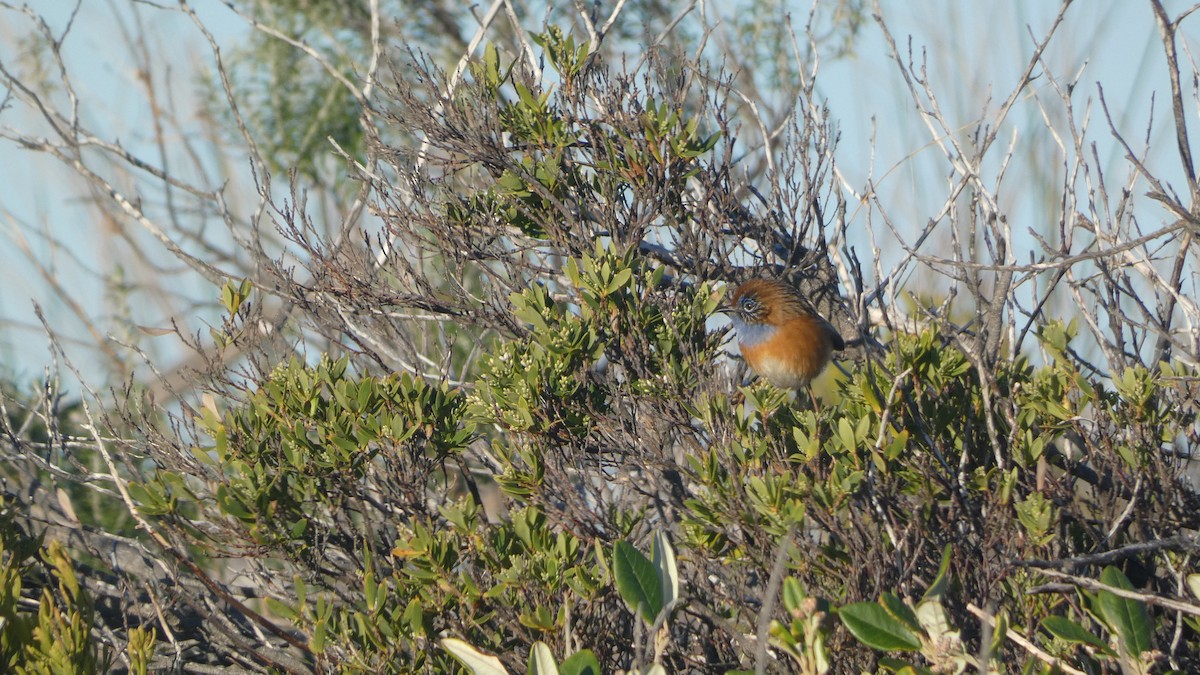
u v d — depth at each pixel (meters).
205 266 12.30
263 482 9.59
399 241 12.42
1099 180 10.03
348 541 10.12
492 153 10.77
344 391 9.71
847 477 8.29
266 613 11.62
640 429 9.35
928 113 11.13
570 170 10.93
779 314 10.93
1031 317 10.20
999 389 9.76
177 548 10.54
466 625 8.91
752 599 9.38
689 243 11.03
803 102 11.68
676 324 9.80
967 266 8.66
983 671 6.30
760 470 8.74
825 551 8.47
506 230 11.15
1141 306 9.85
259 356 11.55
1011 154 10.67
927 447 9.00
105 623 11.02
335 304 11.11
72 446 12.88
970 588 8.54
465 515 9.10
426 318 11.29
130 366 14.50
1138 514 9.04
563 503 9.75
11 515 10.38
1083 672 7.89
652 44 11.47
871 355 11.26
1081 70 10.47
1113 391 10.02
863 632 6.99
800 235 11.43
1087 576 8.72
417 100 11.05
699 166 10.94
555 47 10.97
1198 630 8.26
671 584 7.77
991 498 8.73
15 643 8.87
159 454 10.19
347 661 8.96
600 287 9.59
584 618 8.72
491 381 9.61
